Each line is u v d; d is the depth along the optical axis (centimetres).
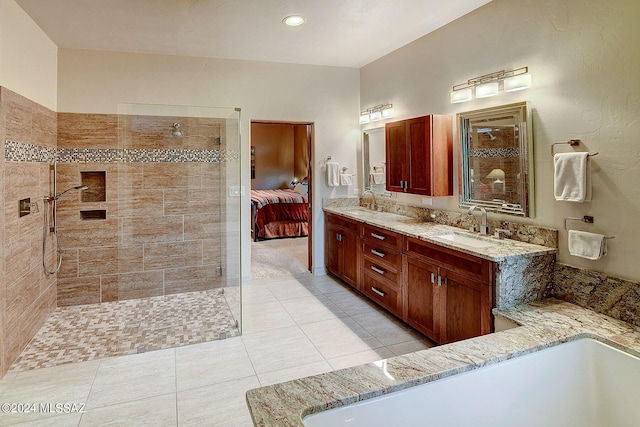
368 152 477
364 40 377
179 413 215
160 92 405
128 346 296
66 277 379
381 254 358
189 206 410
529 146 259
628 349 177
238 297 358
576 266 234
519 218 272
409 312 319
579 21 226
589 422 188
